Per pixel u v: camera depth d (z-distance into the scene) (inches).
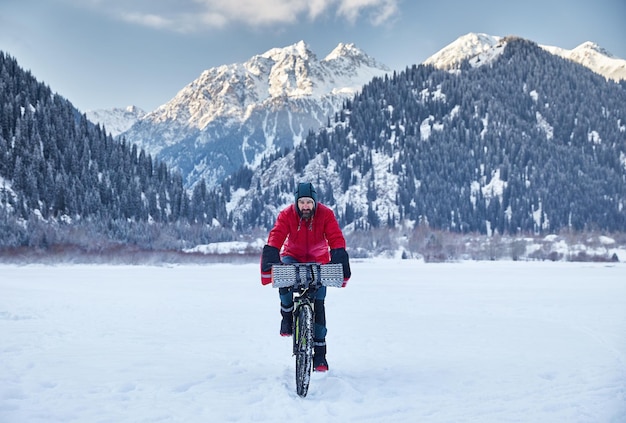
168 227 5728.3
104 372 290.4
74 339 418.9
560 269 3491.6
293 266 249.8
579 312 682.8
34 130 6141.7
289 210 270.7
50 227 4539.9
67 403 227.3
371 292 1125.1
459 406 227.6
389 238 6904.5
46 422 201.0
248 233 7037.4
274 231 268.7
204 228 6102.4
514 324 549.3
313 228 269.9
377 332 482.9
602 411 217.8
